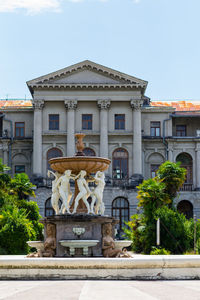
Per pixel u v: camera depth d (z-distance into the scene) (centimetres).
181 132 6712
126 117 6297
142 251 3706
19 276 1438
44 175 6175
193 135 6681
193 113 6700
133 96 6259
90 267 1434
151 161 6450
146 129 6531
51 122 6262
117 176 6219
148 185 4012
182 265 1448
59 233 1911
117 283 1344
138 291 1196
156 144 6469
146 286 1288
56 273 1434
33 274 1438
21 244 3069
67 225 1909
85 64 6219
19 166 6378
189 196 6206
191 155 6419
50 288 1245
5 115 6494
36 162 6094
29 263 1435
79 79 6244
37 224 3744
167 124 6519
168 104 7231
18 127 6488
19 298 1091
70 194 2058
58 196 2038
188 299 1077
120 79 6250
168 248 3497
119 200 5969
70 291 1192
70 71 6203
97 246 1900
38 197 5834
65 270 1435
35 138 6144
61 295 1131
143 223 3841
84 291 1188
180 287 1271
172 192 4472
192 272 1451
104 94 6256
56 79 6241
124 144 6272
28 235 3114
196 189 6256
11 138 6356
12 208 3512
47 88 6234
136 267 1438
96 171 2141
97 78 6259
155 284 1330
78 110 6300
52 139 6244
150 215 3822
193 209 6184
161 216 3591
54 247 1905
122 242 1947
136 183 6038
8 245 3056
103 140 6181
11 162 6362
